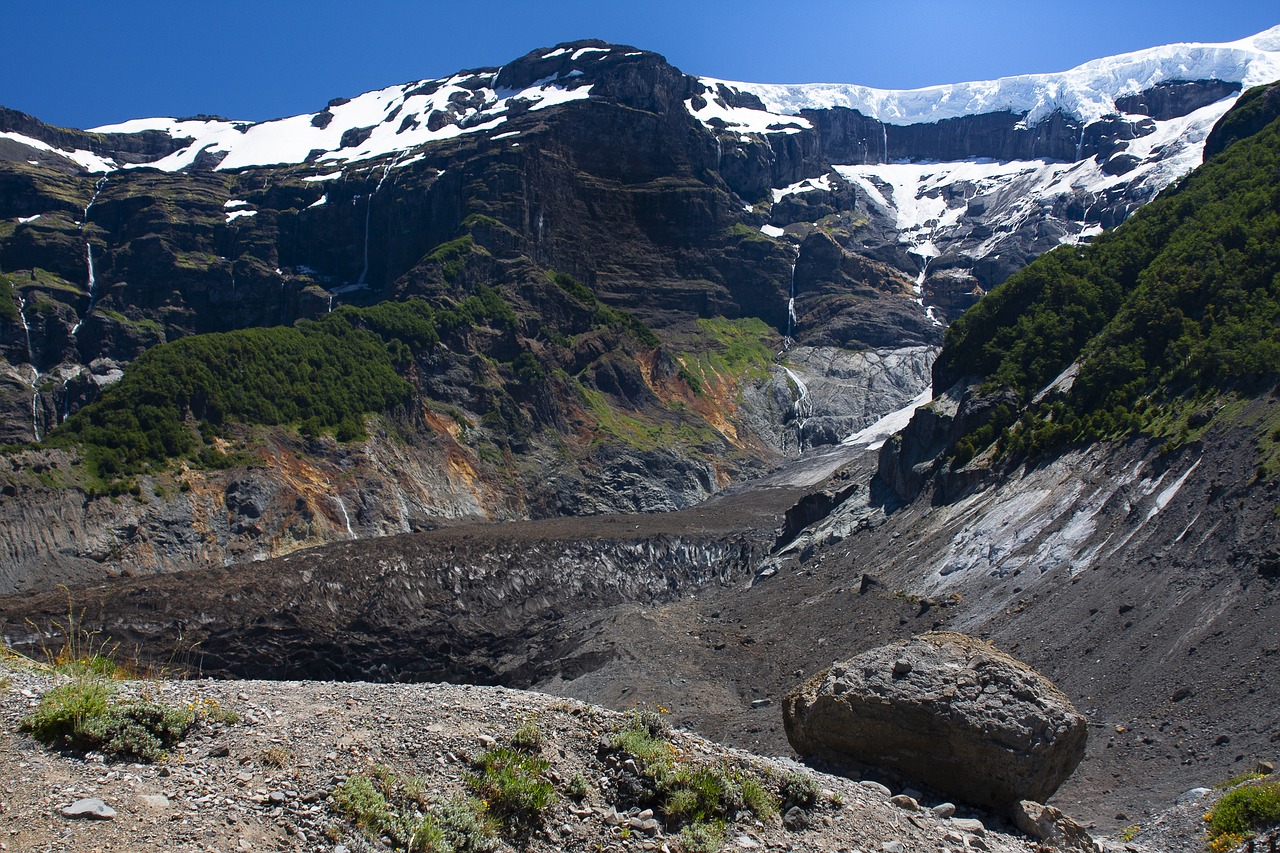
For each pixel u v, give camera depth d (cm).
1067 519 6512
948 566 7006
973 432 8425
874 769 2236
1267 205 8019
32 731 1571
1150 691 4538
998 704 2175
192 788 1525
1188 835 2617
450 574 10662
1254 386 6169
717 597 9238
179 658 9062
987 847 1942
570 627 9331
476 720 1884
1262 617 4538
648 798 1812
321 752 1681
